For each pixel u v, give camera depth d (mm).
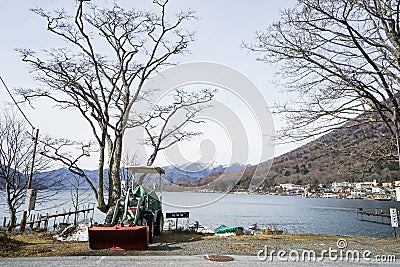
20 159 20109
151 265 6883
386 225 33531
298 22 13180
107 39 17453
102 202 15797
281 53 13922
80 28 15992
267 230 14719
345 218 39500
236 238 11391
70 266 6758
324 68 13406
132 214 10305
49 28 15766
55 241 10914
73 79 16469
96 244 8836
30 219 20875
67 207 33094
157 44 17766
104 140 16562
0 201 22219
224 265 6941
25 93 16844
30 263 7043
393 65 13008
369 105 13469
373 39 13305
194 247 9289
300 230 24656
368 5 12570
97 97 16609
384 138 13477
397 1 12688
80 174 16312
